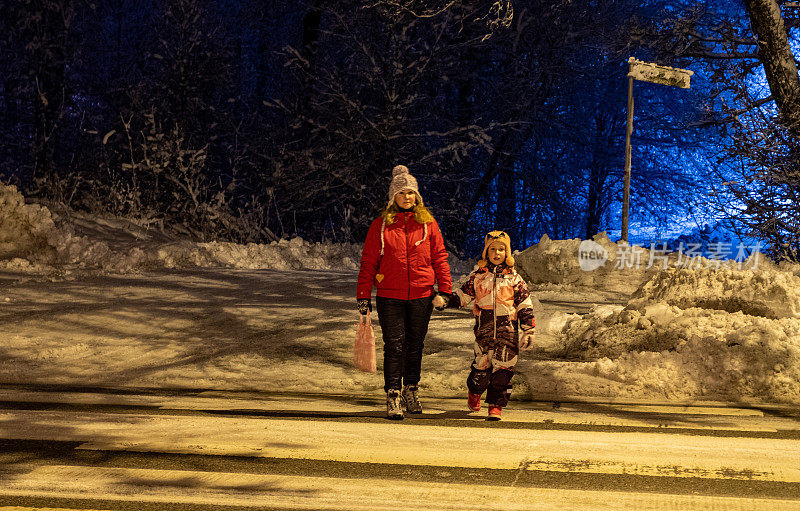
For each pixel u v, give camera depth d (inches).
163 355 309.3
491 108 1056.2
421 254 239.9
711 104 770.8
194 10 1010.1
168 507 162.1
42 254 528.7
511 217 1155.3
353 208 917.8
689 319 297.0
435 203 1019.3
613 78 1155.3
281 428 219.6
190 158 884.6
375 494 170.2
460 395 264.1
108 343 324.5
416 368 240.7
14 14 1051.3
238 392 262.7
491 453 199.6
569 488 174.6
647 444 206.8
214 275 524.1
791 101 692.1
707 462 192.2
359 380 278.8
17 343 316.8
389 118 929.5
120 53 1149.1
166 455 196.7
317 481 178.5
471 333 353.4
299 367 294.8
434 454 198.7
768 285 315.3
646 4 1090.1
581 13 1018.7
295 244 676.1
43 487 173.5
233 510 160.4
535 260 548.1
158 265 552.1
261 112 1147.9
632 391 263.3
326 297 450.6
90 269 509.0
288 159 978.1
